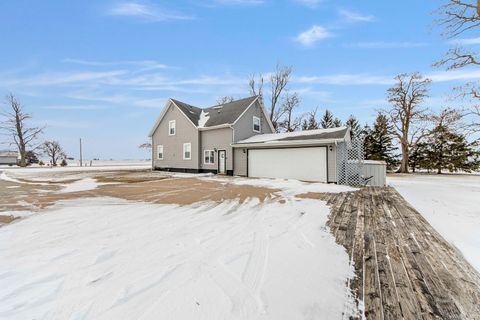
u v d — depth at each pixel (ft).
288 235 11.76
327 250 9.87
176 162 61.26
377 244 10.59
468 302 6.40
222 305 6.13
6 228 12.89
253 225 13.55
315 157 38.27
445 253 9.61
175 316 5.71
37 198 22.11
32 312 5.90
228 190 27.32
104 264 8.54
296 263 8.64
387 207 18.40
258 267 8.32
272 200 21.30
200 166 56.44
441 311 6.02
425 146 76.38
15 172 59.11
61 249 9.96
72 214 16.03
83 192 25.80
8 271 8.02
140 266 8.38
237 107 57.72
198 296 6.53
